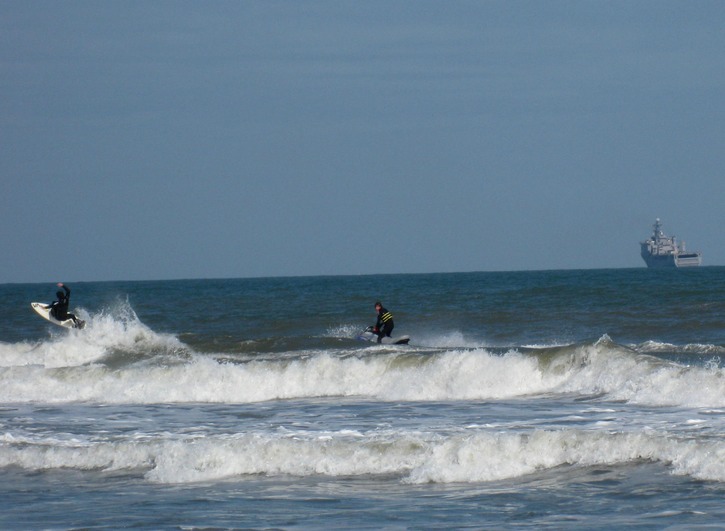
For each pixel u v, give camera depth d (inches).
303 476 2111.2
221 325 6776.6
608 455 2065.7
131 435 2581.2
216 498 1923.0
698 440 2078.0
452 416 2763.3
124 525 1699.1
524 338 5280.5
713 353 3804.1
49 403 3484.3
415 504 1815.9
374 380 3496.6
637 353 3277.6
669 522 1593.3
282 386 3526.1
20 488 2086.6
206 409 3186.5
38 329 6692.9
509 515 1695.4
